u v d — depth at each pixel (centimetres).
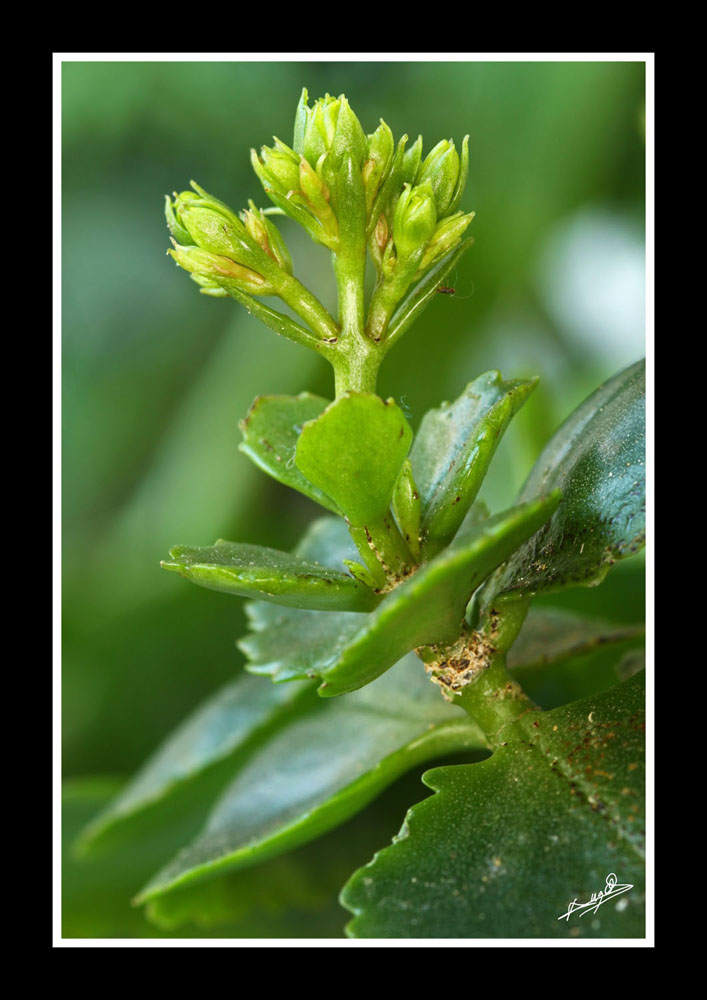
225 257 28
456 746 31
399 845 28
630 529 28
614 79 46
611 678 34
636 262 49
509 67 48
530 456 38
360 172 28
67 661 44
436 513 29
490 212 49
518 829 28
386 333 28
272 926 35
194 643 44
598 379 50
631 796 28
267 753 34
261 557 29
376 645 27
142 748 43
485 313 51
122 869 37
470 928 27
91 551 52
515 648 33
